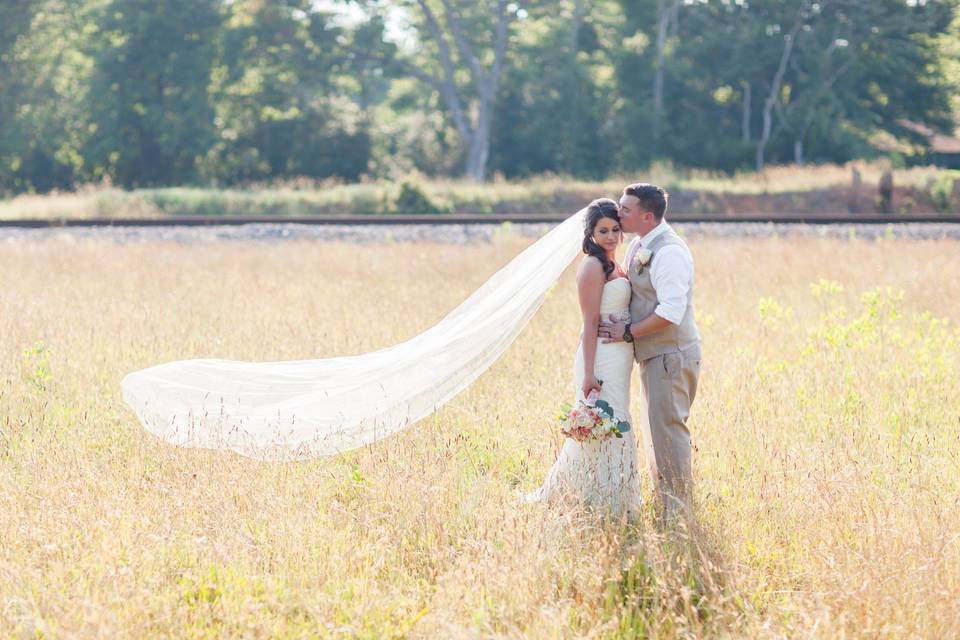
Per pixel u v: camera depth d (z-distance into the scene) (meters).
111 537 5.75
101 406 8.89
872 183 36.72
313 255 19.55
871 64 60.25
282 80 57.88
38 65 56.97
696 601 5.49
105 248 20.28
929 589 5.22
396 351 8.05
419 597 5.60
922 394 9.29
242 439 7.64
